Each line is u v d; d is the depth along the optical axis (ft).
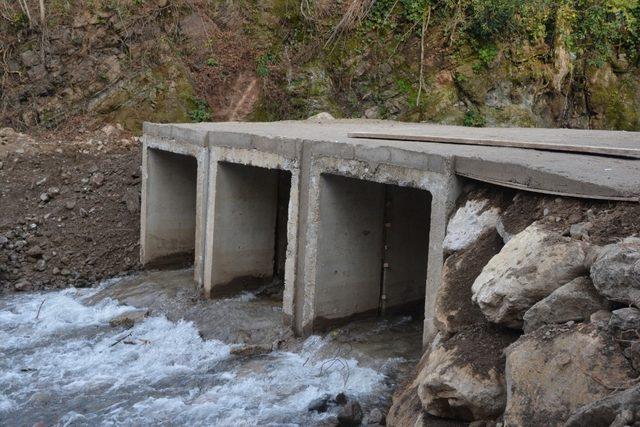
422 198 31.53
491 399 16.93
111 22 58.44
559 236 17.69
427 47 61.46
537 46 62.03
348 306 29.94
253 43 60.85
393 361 26.63
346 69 61.11
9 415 25.11
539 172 20.52
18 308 36.68
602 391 14.16
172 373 28.37
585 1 64.54
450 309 20.16
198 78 58.85
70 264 40.96
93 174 46.19
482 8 59.98
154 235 40.52
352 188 29.22
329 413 23.63
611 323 14.75
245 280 35.81
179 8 60.18
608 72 64.80
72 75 57.47
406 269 31.42
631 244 15.72
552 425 14.49
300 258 29.40
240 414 24.03
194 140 35.70
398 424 19.86
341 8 62.59
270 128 36.42
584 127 64.13
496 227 21.15
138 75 57.36
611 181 19.12
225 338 31.07
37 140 51.47
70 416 24.76
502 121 59.98
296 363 27.86
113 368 29.17
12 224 42.52
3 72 57.98
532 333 16.17
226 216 34.78
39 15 58.39
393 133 30.35
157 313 34.78
